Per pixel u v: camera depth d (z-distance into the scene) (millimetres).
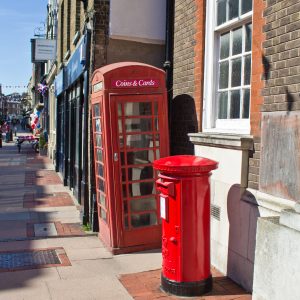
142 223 6633
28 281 5426
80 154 10039
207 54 6395
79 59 9148
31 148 30797
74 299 4906
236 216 5340
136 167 6582
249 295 4977
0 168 17734
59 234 7602
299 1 4379
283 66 4613
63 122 14758
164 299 4887
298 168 4324
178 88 7340
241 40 5699
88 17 8148
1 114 99438
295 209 3936
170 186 4930
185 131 6992
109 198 6477
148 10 7926
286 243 3777
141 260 6207
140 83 6562
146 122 6633
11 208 9797
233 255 5414
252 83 5176
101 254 6488
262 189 4910
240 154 5262
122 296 4980
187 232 4922
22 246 6914
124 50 7965
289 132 4469
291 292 3715
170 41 7773
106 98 6422
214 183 5875
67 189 12430
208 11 6371
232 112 5902
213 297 4930
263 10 4969
